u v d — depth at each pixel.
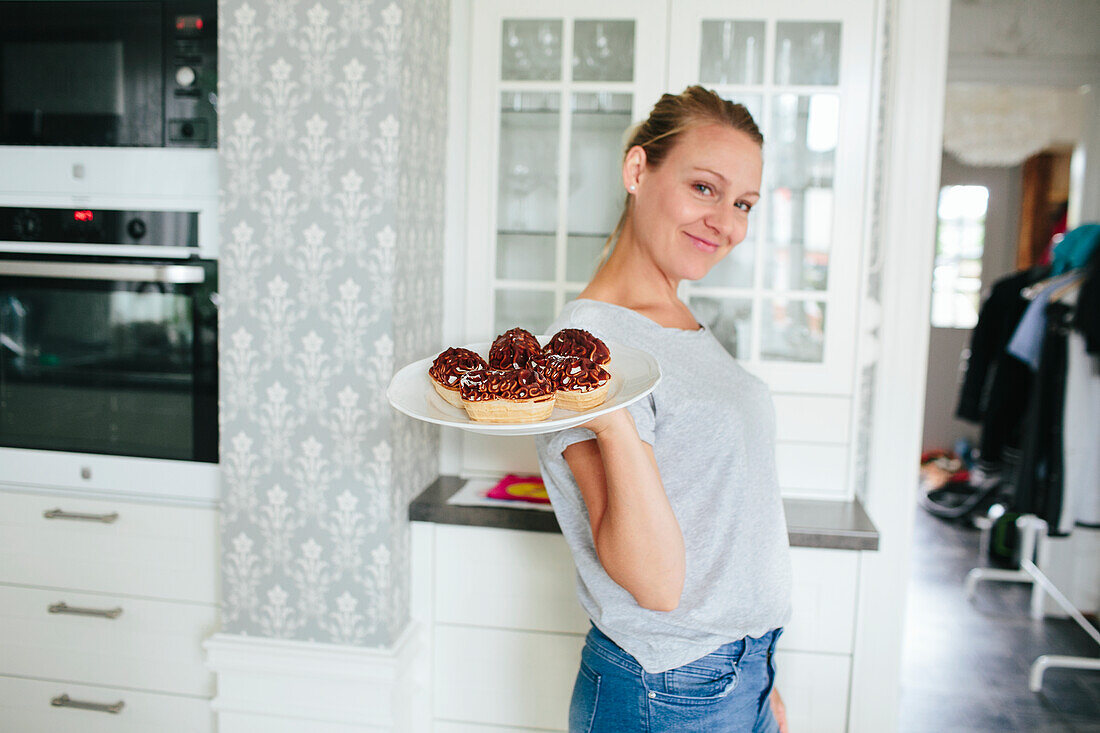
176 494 1.69
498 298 1.88
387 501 1.53
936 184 1.79
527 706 1.68
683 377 1.04
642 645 1.01
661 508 0.87
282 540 1.57
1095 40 3.35
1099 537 3.19
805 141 1.77
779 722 1.29
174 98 1.62
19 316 1.71
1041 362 2.98
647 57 1.77
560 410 0.85
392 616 1.58
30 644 1.78
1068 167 5.38
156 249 1.65
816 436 1.82
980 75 3.43
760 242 1.80
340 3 1.44
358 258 1.48
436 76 1.71
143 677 1.74
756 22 1.76
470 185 1.83
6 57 1.67
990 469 3.81
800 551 1.63
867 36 1.72
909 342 1.82
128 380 1.69
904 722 2.49
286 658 1.57
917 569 3.80
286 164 1.49
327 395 1.52
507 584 1.67
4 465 1.75
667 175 1.09
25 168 1.68
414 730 1.72
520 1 1.78
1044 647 3.01
